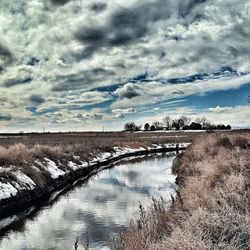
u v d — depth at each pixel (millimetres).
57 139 67812
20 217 15188
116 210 15312
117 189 21062
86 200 17953
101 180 25250
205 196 9414
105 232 12055
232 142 22094
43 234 12398
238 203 8609
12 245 11375
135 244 7668
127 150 51562
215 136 25859
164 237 7738
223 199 8727
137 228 8992
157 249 7082
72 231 12492
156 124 150875
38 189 19656
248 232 6996
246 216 7594
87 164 32375
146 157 45469
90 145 42500
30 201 18078
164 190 19594
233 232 7035
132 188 21125
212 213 7773
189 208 9117
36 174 20750
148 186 21547
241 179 9930
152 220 9250
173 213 9398
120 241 9227
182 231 7254
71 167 27719
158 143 64938
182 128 149500
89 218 14148
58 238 11812
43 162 24297
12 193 16781
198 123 147625
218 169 12195
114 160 41844
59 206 16844
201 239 6676
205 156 19812
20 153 22203
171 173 26484
